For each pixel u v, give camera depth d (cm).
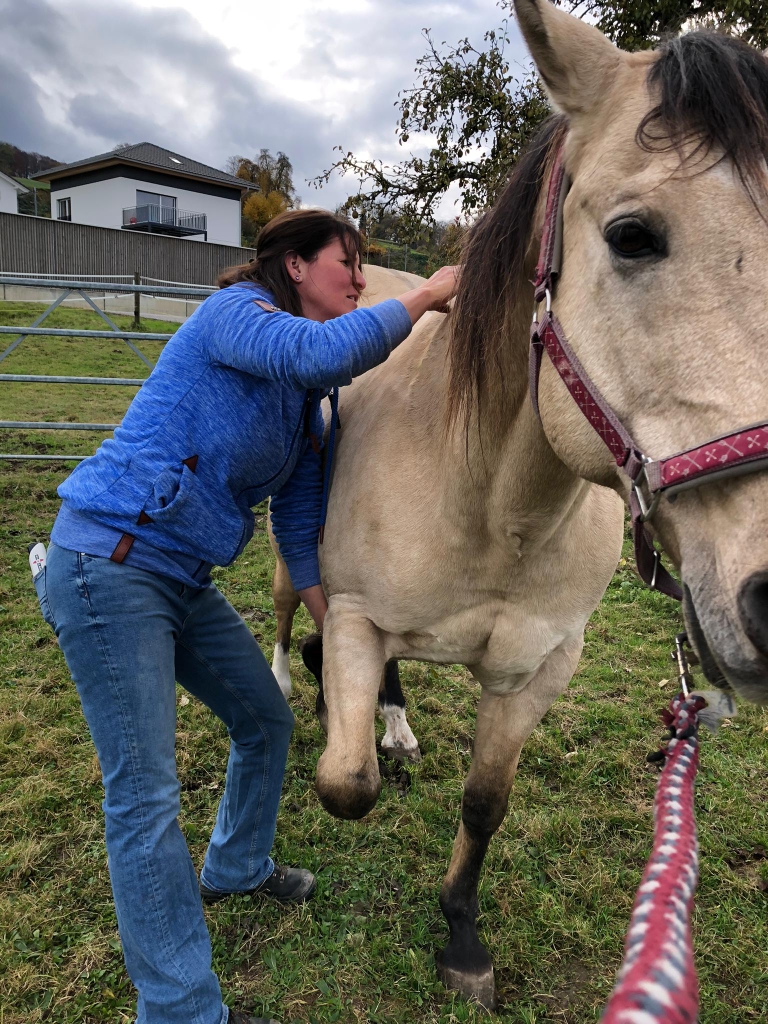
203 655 169
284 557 194
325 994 173
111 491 143
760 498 85
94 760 248
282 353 135
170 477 142
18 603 363
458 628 168
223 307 145
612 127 105
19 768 243
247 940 188
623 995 51
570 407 115
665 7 544
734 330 89
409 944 191
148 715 139
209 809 234
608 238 101
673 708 100
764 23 475
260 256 163
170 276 2395
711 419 90
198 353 148
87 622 138
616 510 178
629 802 253
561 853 226
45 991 171
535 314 123
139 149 3631
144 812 137
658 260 96
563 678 178
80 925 189
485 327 139
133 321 1524
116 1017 167
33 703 278
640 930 57
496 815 182
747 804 250
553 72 112
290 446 162
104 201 3534
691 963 54
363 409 194
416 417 172
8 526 463
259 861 194
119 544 140
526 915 201
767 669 82
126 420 150
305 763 262
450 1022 169
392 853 221
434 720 296
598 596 174
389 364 197
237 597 394
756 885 215
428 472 164
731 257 90
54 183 3756
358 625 176
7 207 4200
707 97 95
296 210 164
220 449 146
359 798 157
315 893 204
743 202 91
